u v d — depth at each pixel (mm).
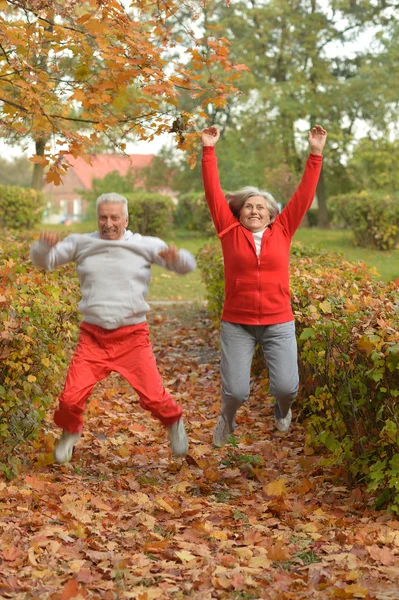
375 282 6703
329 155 36438
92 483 5285
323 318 5402
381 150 33469
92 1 5254
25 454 5594
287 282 5387
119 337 4980
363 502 4930
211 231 28562
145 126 6336
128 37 5625
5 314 5168
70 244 4945
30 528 4262
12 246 9281
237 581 3631
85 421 6918
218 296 11164
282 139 35781
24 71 5645
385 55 31734
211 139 5492
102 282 4914
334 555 3959
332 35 34094
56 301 6105
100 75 5895
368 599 3434
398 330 4707
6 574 3600
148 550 4043
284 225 5441
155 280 18922
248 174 35250
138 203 27516
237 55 32625
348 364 5062
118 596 3482
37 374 5484
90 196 40938
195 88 5930
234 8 32812
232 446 6266
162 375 9414
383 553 3973
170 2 5836
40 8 5539
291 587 3627
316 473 5574
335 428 5512
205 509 4789
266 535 4367
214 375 9438
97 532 4227
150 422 7086
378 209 22766
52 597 3379
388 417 4715
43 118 5871
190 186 40438
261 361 8867
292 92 33125
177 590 3574
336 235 27656
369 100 31953
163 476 5531
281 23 33438
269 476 5512
